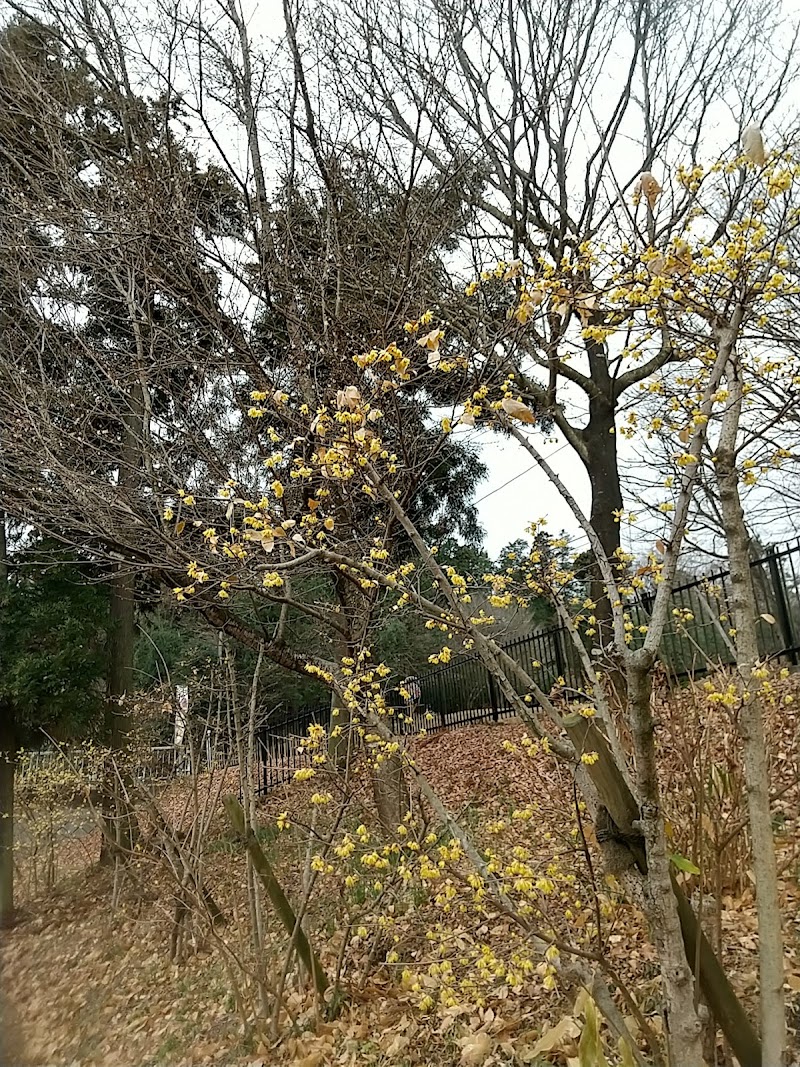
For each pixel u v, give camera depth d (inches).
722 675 115.4
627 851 81.3
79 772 259.8
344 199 243.6
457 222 251.4
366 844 115.3
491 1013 130.0
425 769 327.6
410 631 389.1
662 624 78.7
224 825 282.4
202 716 274.4
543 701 87.5
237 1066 146.9
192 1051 159.6
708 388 84.0
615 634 86.0
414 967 141.9
